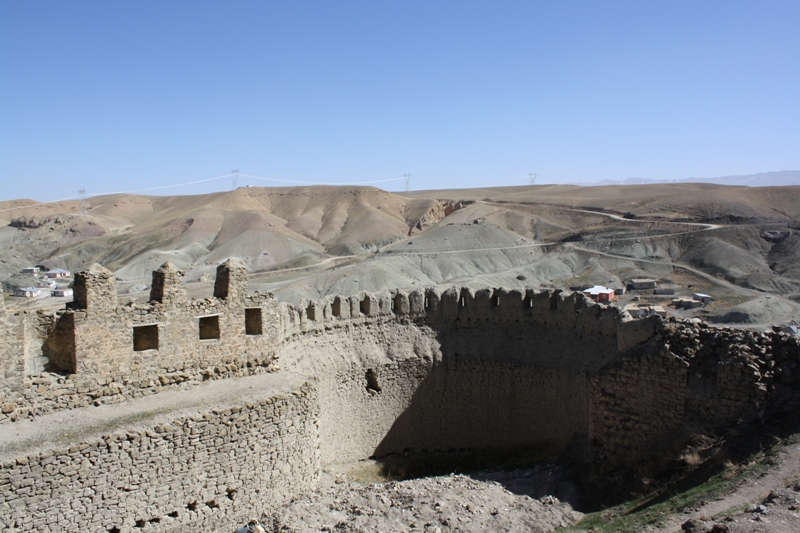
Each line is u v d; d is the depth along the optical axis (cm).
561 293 2692
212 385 2073
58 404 1798
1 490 1524
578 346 2559
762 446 1597
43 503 1580
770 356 1836
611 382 2133
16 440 1630
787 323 6481
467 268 10569
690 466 1695
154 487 1744
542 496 1892
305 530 1650
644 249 11412
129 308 1933
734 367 1853
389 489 1975
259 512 1928
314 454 2122
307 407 2078
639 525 1406
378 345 2814
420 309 2931
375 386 2767
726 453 1645
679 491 1578
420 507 1761
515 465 2466
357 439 2692
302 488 2052
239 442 1894
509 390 2753
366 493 1947
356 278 8756
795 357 1816
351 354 2714
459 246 11744
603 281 9312
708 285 9231
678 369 1977
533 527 1617
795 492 1276
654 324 2111
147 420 1780
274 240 15312
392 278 8894
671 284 9288
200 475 1823
